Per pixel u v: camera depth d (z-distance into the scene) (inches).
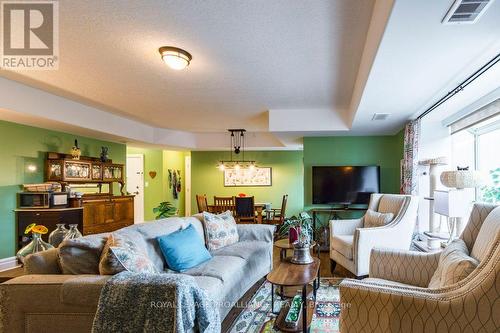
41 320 59.4
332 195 204.2
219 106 173.8
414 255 77.1
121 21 80.5
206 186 315.3
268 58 105.0
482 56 81.0
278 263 96.8
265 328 86.9
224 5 73.2
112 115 193.3
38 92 140.3
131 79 126.3
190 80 127.7
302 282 77.0
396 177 204.1
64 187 174.7
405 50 76.7
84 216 185.2
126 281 56.9
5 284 59.9
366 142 211.2
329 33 87.9
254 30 85.7
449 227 116.3
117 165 226.8
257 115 198.2
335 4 73.6
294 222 180.1
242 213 229.5
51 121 152.6
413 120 155.3
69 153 191.9
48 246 75.5
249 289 114.0
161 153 318.3
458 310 45.1
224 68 114.0
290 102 165.3
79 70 116.2
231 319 92.9
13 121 153.5
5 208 155.0
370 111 140.9
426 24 63.8
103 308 55.0
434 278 65.7
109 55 102.2
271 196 309.7
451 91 107.9
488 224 62.3
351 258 123.0
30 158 167.0
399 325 48.8
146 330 53.7
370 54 86.3
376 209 154.0
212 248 117.4
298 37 90.2
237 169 313.6
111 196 212.5
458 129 145.2
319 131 188.9
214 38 90.4
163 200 317.1
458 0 55.2
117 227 216.1
